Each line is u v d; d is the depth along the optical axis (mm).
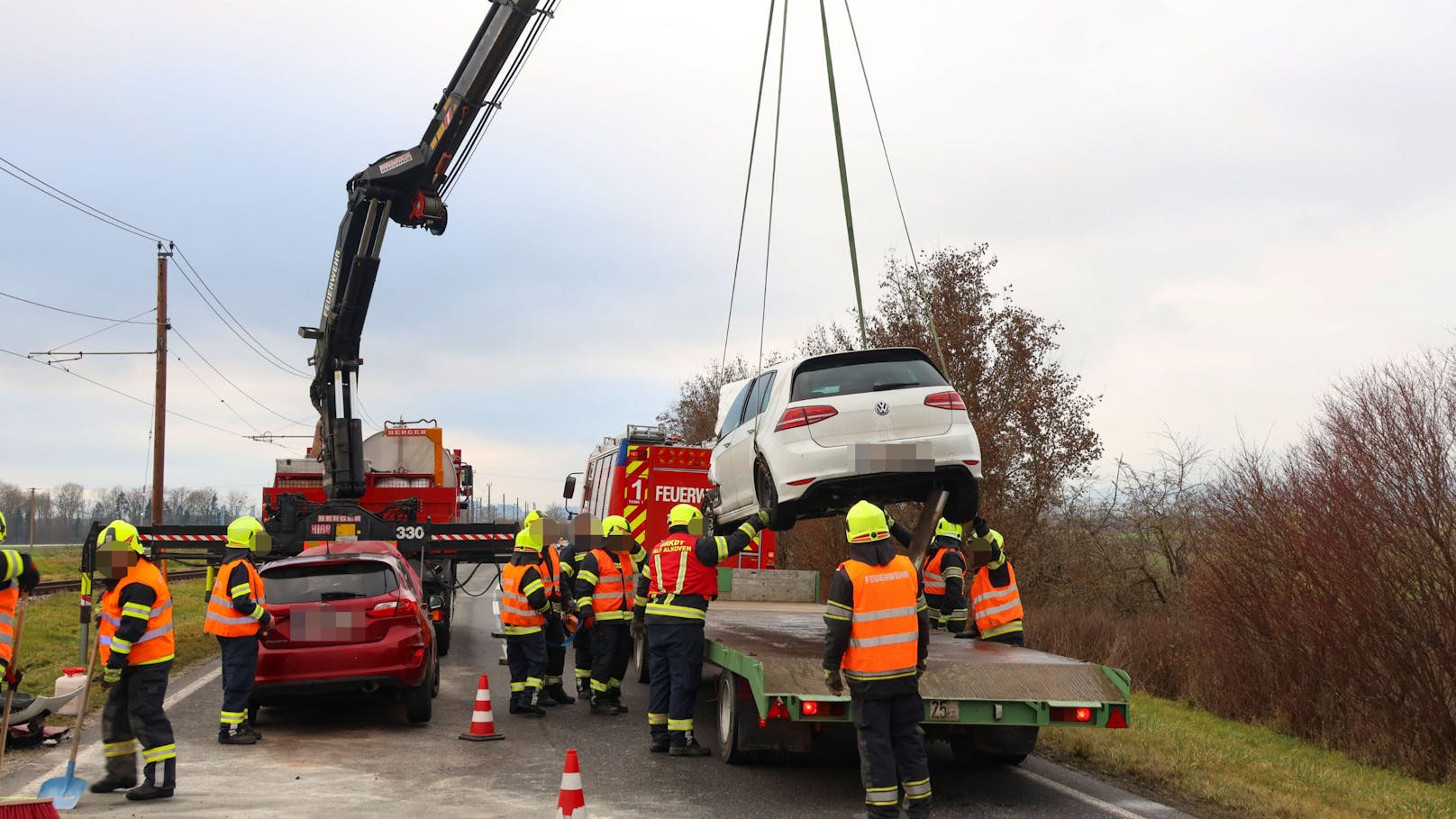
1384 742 9906
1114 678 7492
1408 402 10000
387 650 9742
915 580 6637
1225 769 8586
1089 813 7250
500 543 16078
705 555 8922
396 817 6762
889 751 6469
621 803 7316
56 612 17641
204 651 14984
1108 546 21703
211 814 6770
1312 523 10656
